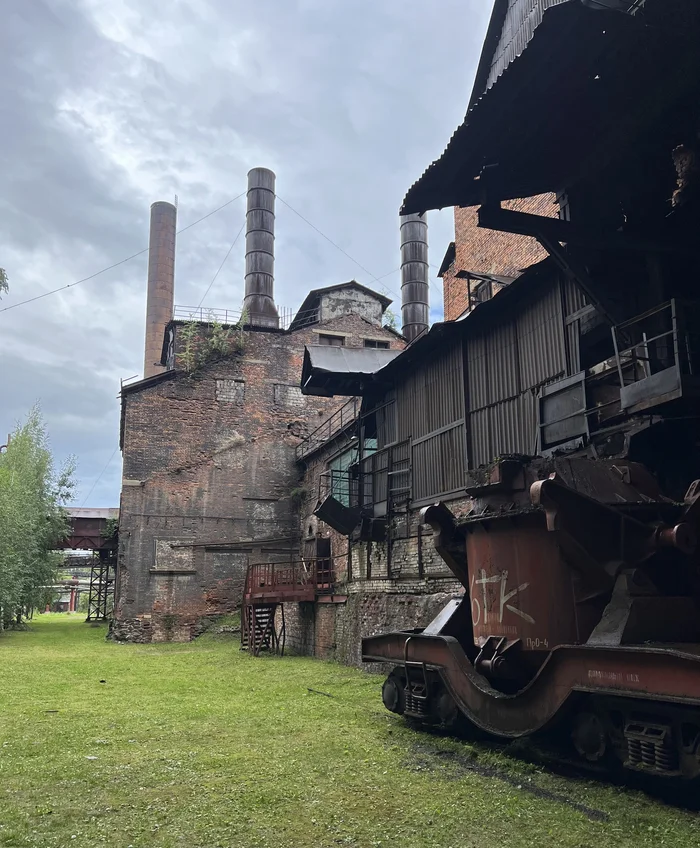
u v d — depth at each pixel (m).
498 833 4.58
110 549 33.88
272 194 33.47
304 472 27.28
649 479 6.78
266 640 20.59
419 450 15.20
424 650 8.25
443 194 8.49
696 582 6.11
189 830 4.60
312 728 8.30
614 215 8.83
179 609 25.58
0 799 5.30
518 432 11.67
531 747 6.77
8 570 25.39
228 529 26.75
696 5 5.79
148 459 26.52
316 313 31.53
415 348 14.65
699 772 4.75
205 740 7.55
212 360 28.17
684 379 6.61
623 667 5.31
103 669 15.57
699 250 7.76
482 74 14.41
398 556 15.58
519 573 7.02
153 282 49.28
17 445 30.95
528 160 8.12
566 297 10.59
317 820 4.82
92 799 5.30
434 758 6.75
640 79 6.77
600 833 4.55
